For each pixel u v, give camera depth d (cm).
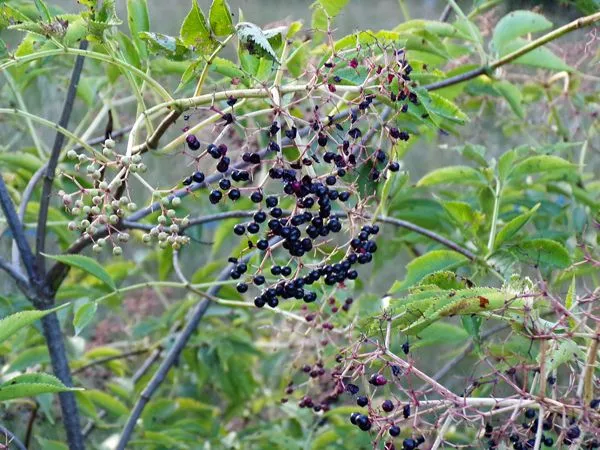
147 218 123
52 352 105
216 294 114
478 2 111
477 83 112
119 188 88
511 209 119
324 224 81
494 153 135
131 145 82
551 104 123
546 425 83
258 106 109
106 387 135
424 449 93
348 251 83
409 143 108
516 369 84
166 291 153
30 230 124
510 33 105
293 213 80
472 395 96
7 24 86
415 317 82
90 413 119
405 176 100
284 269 81
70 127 141
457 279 89
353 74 85
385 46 85
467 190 136
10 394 82
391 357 81
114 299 129
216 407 148
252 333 144
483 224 108
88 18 84
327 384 113
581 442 79
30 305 110
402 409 81
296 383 130
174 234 81
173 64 103
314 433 121
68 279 138
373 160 84
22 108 114
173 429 119
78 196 117
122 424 121
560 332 84
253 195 80
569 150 122
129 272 134
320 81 85
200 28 82
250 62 85
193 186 86
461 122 86
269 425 125
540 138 135
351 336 96
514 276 82
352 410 104
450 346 138
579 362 79
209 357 128
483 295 80
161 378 112
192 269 155
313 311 102
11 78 116
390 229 130
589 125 135
